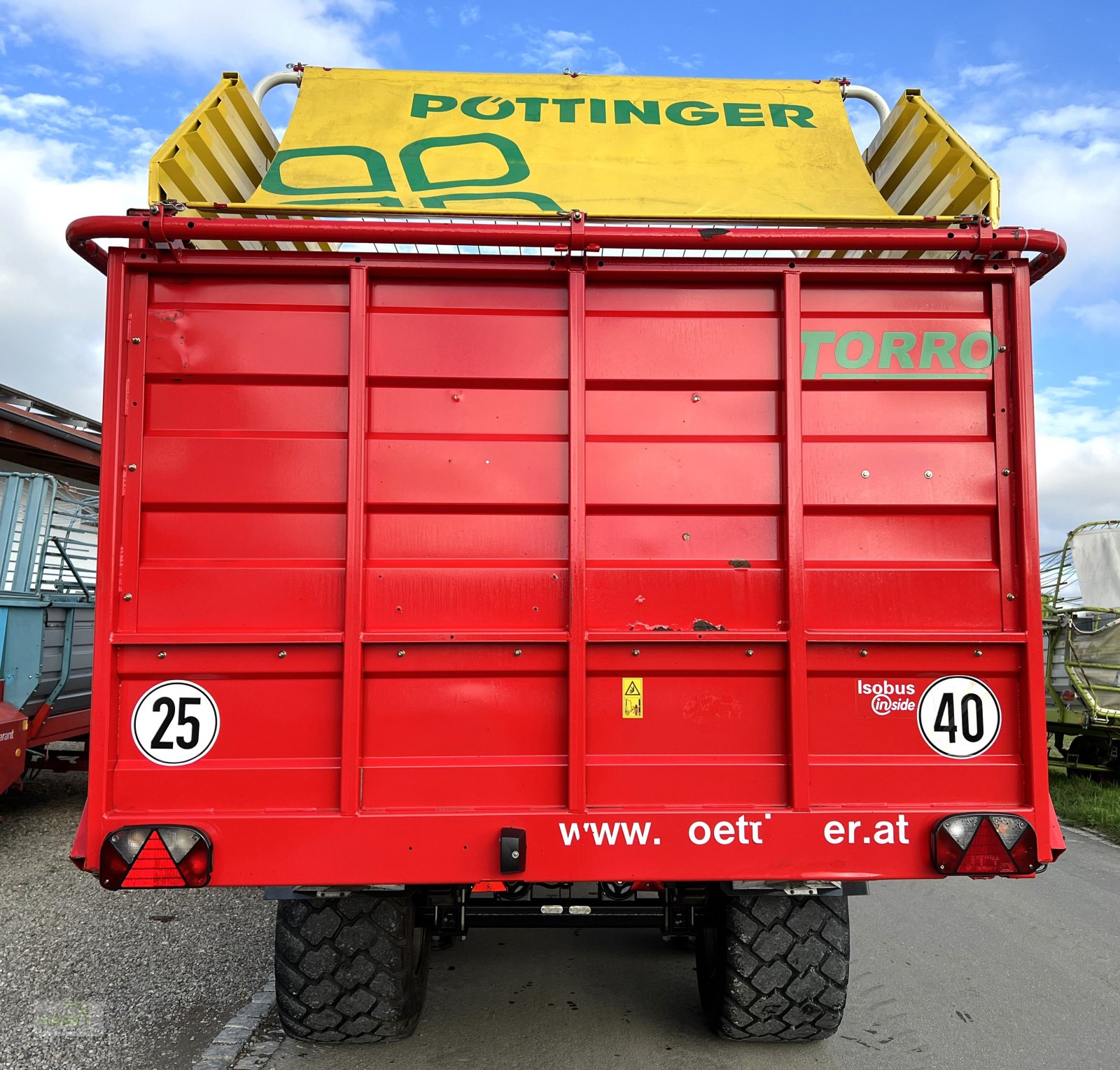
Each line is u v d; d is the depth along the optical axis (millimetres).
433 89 3314
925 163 3289
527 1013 3324
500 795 2531
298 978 2756
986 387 2734
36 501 6586
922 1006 3469
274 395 2621
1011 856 2477
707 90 3393
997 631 2637
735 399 2705
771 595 2633
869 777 2586
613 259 2660
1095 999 3561
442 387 2654
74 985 3514
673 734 2576
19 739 5707
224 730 2506
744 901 2836
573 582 2566
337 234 2547
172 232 2510
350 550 2535
